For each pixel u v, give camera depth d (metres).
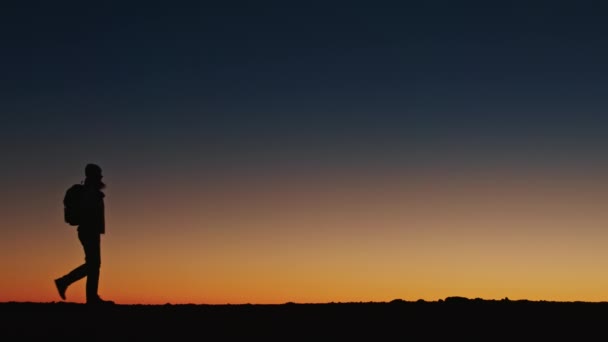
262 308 18.02
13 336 13.88
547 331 15.45
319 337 14.44
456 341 14.48
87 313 16.69
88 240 17.11
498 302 19.56
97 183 17.48
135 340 13.79
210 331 14.68
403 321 16.25
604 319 16.73
